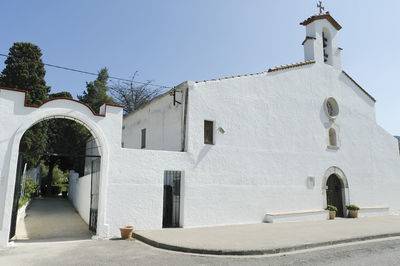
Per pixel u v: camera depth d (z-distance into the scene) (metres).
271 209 13.84
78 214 15.75
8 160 8.78
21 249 8.23
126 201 10.42
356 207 16.33
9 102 9.03
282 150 14.74
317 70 17.23
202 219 11.85
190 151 11.99
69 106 9.89
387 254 7.96
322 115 16.89
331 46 18.58
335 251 8.34
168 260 7.16
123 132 20.53
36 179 26.08
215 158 12.56
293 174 14.91
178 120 12.94
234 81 13.66
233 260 7.25
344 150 17.42
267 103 14.64
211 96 12.87
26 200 16.91
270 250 8.02
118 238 9.86
